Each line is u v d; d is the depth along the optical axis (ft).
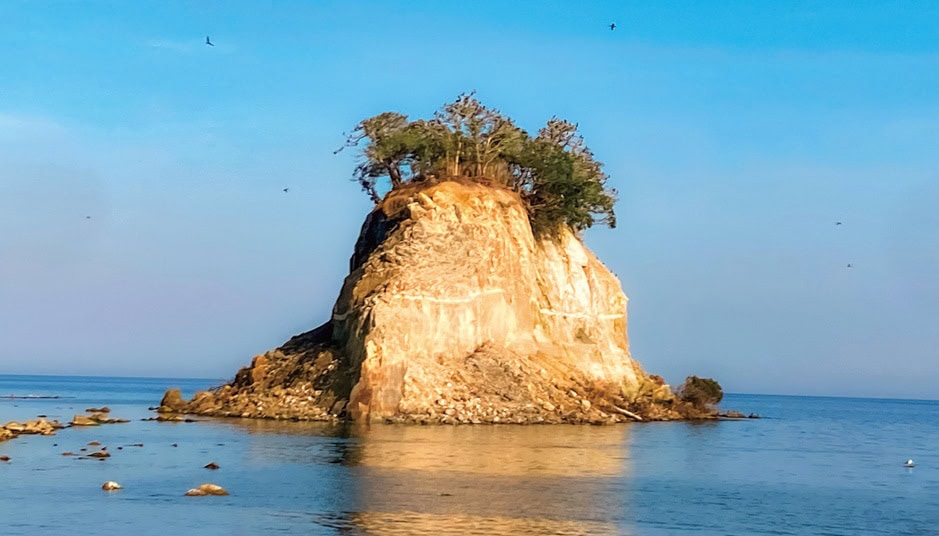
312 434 234.38
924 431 429.38
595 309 357.20
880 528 147.95
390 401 266.98
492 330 305.12
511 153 354.74
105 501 146.92
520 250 327.26
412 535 127.24
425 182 338.95
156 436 230.89
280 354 306.96
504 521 136.77
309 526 131.34
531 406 283.59
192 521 133.80
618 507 152.46
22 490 155.22
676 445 251.60
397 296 281.95
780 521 149.89
